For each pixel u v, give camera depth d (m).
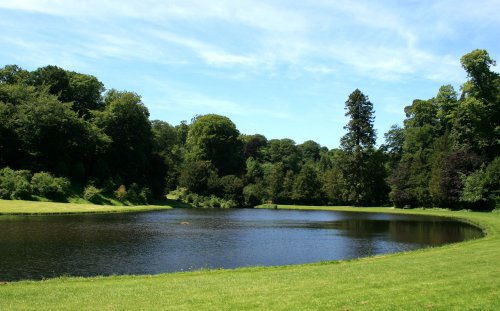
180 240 33.97
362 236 38.66
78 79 94.56
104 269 22.39
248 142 154.88
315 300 11.99
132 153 93.56
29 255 25.45
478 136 72.00
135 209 70.81
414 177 86.44
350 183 96.75
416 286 13.38
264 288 14.10
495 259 18.78
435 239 36.47
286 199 111.69
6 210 51.19
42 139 76.25
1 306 12.25
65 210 56.72
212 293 13.49
